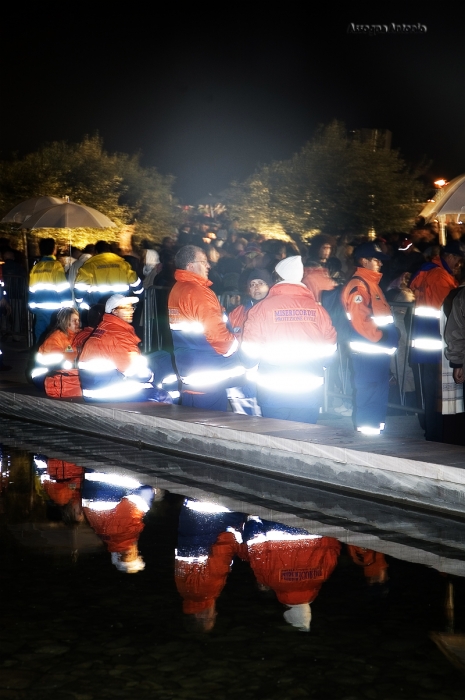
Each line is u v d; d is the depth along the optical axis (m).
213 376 8.08
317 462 6.73
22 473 7.19
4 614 4.39
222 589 4.68
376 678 3.70
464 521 5.84
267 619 4.30
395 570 4.94
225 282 11.45
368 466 6.40
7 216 15.52
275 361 7.29
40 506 6.26
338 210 28.67
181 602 4.52
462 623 4.24
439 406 7.75
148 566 5.04
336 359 10.13
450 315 7.09
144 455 7.80
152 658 3.90
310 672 3.75
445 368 7.62
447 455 6.28
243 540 5.46
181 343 8.07
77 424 8.88
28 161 29.91
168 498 6.41
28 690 3.62
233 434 7.33
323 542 5.43
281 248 11.14
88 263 12.61
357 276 8.14
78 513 6.07
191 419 7.75
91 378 8.86
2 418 9.66
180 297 7.95
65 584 4.79
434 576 4.85
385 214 28.83
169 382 9.78
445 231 14.28
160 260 14.48
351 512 6.05
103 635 4.14
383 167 29.20
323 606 4.45
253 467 7.20
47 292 13.23
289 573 4.90
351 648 3.98
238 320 8.66
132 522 5.85
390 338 8.17
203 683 3.66
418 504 6.13
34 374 9.93
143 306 12.70
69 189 29.95
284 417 7.48
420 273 8.10
